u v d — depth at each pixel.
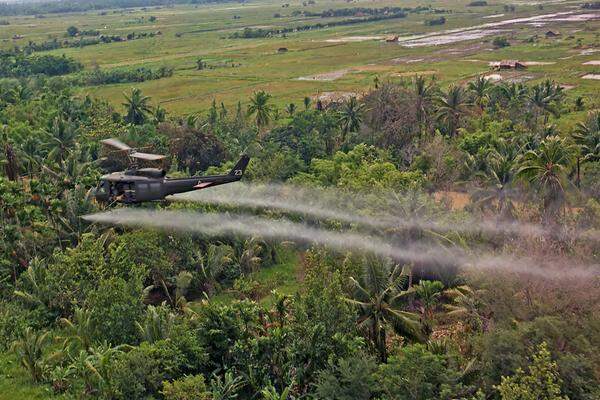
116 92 154.25
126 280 49.25
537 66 163.88
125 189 40.09
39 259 55.28
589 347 33.09
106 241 55.06
